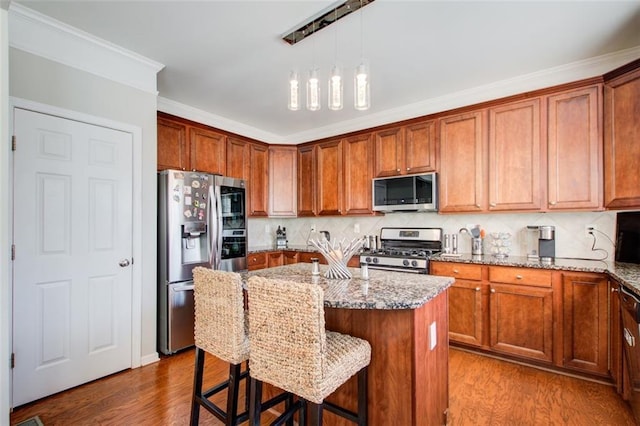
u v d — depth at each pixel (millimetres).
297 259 4371
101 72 2490
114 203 2562
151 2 1979
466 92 3320
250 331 1397
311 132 4727
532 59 2682
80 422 1925
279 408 1988
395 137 3668
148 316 2764
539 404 2086
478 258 3000
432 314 1697
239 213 3766
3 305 1483
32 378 2125
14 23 2074
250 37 2355
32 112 2152
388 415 1555
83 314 2371
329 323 1749
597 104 2539
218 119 4098
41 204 2186
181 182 3072
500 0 1948
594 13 2068
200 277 1690
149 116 2793
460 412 2006
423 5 1995
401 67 2811
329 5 2000
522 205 2854
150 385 2363
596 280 2324
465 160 3174
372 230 4199
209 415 2000
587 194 2570
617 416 1950
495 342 2725
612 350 2229
